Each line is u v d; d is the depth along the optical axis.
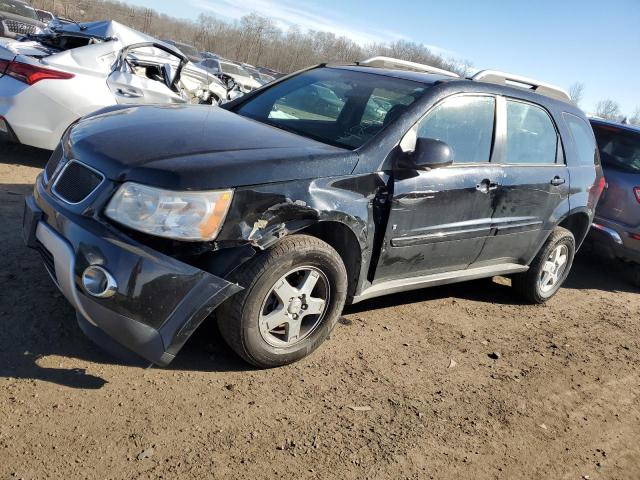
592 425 3.68
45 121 6.21
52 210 3.01
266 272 3.11
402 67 5.12
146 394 3.00
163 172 2.86
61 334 3.31
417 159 3.60
